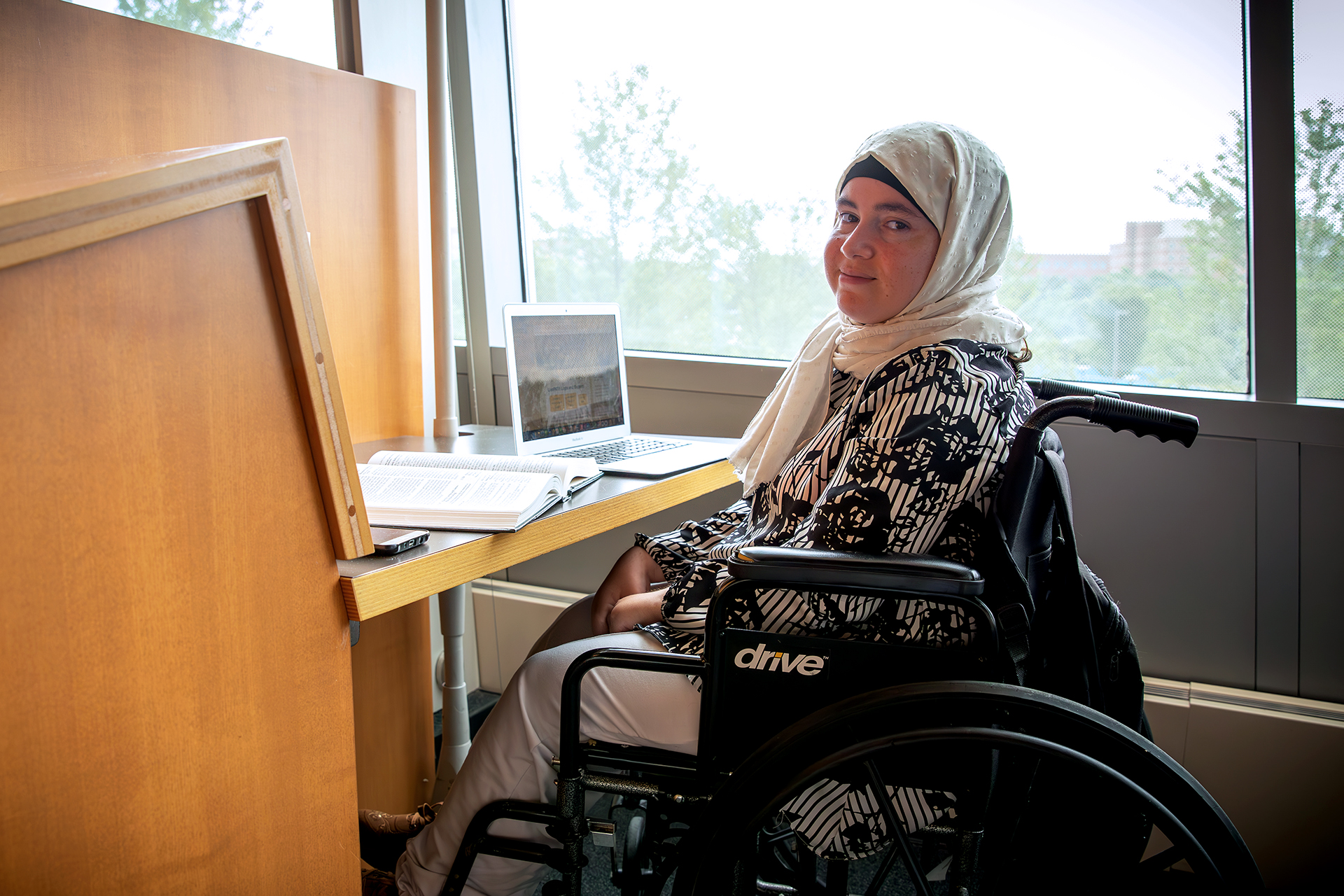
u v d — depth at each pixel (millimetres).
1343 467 1489
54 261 685
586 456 1584
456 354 2295
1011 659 927
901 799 974
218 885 842
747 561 912
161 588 776
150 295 751
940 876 1386
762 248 1961
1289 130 1424
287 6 1645
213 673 823
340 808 958
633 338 2172
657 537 1373
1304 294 1491
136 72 1295
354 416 1715
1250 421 1534
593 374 1777
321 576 916
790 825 992
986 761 921
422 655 1849
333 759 946
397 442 1749
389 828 1434
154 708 779
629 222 2109
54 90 1198
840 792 972
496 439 1814
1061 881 1007
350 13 1749
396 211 1759
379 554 991
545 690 1082
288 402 872
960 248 1115
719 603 936
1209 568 1598
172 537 781
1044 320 1712
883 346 1129
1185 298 1594
